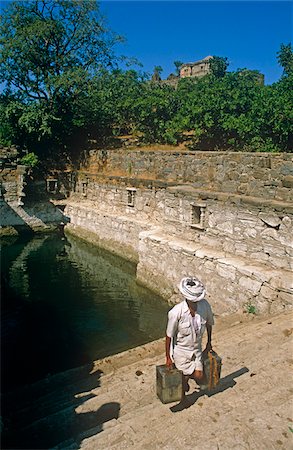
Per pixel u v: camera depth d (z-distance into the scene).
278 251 8.82
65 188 21.75
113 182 17.52
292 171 8.84
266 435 3.39
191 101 19.80
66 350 9.00
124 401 4.80
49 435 4.25
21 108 21.30
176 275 11.49
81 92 23.55
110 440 3.63
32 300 12.12
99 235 18.16
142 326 10.34
